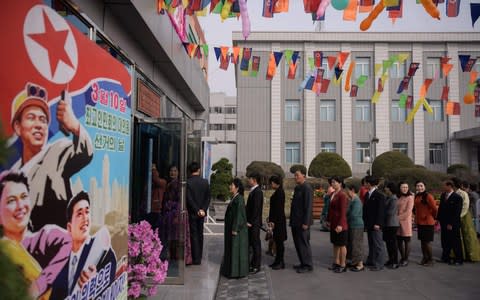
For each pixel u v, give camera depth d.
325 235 11.64
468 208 8.15
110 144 3.11
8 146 1.16
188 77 9.99
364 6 5.05
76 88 2.49
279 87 28.66
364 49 27.84
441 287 6.06
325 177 24.42
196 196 6.78
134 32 6.11
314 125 28.48
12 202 1.86
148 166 6.06
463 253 8.00
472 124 27.55
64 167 2.35
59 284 2.31
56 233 2.27
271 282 6.22
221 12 5.43
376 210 7.17
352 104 28.33
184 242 5.69
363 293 5.68
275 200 7.15
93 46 2.76
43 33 2.11
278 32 27.52
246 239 6.44
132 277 3.97
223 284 6.06
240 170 28.33
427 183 18.64
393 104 27.98
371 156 27.19
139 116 6.26
